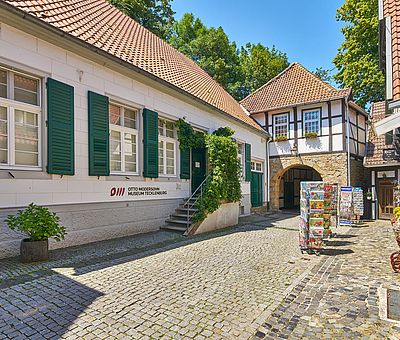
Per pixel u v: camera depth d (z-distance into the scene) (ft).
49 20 23.77
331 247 26.32
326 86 59.16
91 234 25.95
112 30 35.65
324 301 13.98
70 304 13.01
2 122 20.47
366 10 65.31
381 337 10.65
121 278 16.58
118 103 29.43
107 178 27.61
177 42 108.68
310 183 24.54
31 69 21.72
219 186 35.14
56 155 22.90
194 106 40.42
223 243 27.04
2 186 19.92
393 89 15.75
